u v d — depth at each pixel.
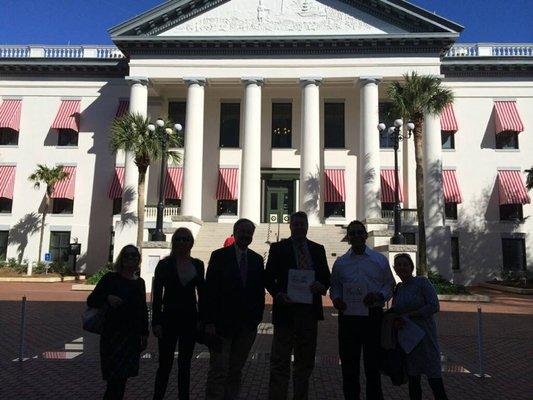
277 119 37.78
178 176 35.91
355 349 6.32
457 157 36.53
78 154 37.94
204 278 6.69
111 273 6.15
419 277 6.79
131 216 32.91
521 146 36.47
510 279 33.94
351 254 6.64
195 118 33.69
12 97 38.88
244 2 34.75
